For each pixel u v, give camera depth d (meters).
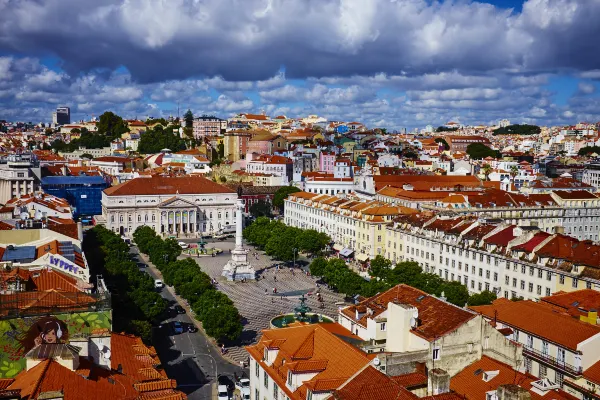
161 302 172.38
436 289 181.75
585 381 105.06
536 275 181.12
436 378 81.69
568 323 114.06
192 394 136.88
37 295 85.25
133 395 77.50
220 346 171.50
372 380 79.31
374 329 115.00
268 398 104.19
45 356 74.69
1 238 138.88
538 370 114.38
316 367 93.38
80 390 69.94
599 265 163.62
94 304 85.50
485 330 97.81
